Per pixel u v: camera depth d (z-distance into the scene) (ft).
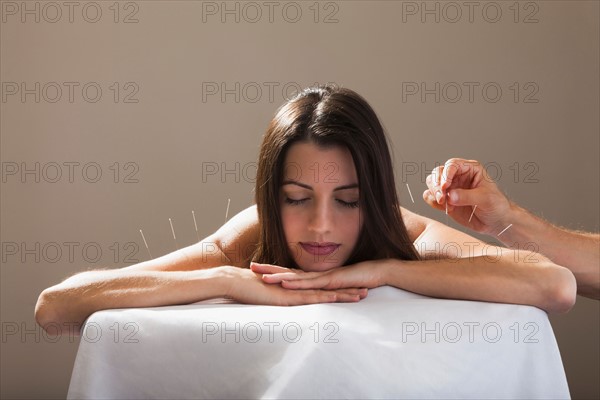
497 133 10.57
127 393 3.89
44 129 10.63
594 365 10.42
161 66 10.63
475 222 5.73
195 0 10.61
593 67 10.47
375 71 10.59
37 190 10.64
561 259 5.68
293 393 3.61
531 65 10.54
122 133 10.63
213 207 10.66
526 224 5.62
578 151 10.51
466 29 10.57
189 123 10.63
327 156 4.70
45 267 10.63
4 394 10.56
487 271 4.38
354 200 4.82
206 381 3.78
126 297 4.29
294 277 4.44
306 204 4.82
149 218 10.66
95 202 10.65
